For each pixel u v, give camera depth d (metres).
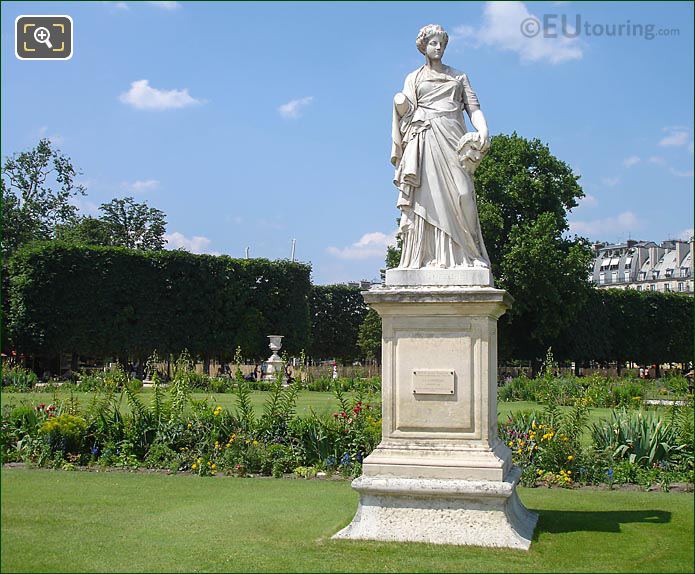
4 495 9.80
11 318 40.84
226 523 8.20
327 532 7.75
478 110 8.46
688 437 12.35
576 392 26.06
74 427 13.19
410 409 7.80
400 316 7.89
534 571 6.38
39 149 59.50
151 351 43.72
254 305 48.16
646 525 8.12
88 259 42.50
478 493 7.26
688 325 58.81
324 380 35.47
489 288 7.72
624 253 119.19
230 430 13.42
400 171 8.38
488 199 40.97
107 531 7.82
